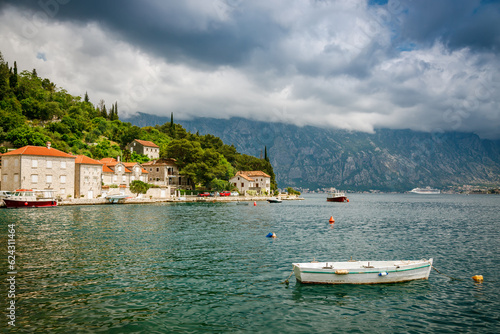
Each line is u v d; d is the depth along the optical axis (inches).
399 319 718.5
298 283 938.1
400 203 7357.3
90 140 6299.2
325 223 2488.9
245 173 7066.9
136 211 3061.0
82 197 3880.4
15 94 6624.0
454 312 758.5
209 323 677.3
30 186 3420.3
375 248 1476.4
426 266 1000.9
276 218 2797.7
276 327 666.8
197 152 5639.8
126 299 791.7
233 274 1012.5
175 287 884.0
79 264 1087.6
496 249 1486.2
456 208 5275.6
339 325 683.4
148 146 6550.2
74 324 655.8
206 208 3710.6
